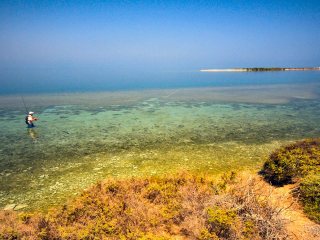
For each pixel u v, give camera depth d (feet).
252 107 111.34
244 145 60.13
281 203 32.65
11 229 26.21
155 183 37.60
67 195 38.96
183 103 125.08
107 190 36.19
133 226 28.04
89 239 26.09
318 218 28.37
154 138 66.69
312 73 431.43
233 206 29.04
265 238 24.79
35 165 50.57
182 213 29.78
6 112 108.06
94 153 56.49
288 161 40.04
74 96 157.99
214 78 336.49
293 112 98.94
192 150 57.26
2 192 40.34
